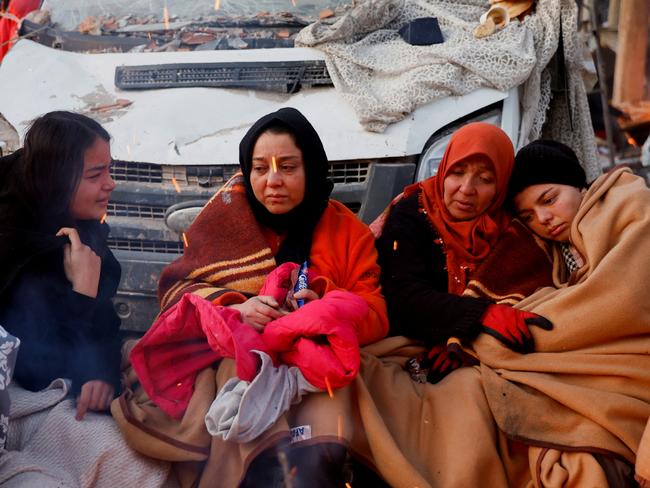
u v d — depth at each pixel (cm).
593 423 283
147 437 279
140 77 424
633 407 282
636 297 291
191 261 316
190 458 279
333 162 385
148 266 388
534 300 312
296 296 294
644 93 778
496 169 323
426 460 288
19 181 297
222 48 444
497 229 330
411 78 398
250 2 507
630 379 290
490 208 332
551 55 431
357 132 387
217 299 296
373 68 409
